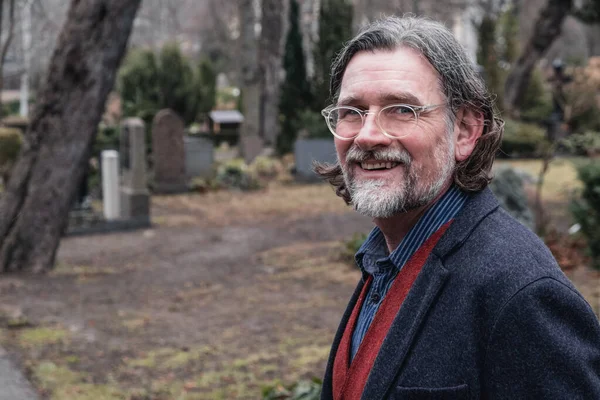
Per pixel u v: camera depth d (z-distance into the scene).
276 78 24.55
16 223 9.12
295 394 4.32
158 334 6.45
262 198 16.31
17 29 24.55
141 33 43.50
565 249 8.83
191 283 8.61
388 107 1.57
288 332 6.47
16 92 44.06
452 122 1.61
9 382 5.11
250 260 9.95
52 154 9.09
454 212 1.60
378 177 1.58
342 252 9.75
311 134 20.30
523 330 1.35
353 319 1.75
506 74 25.06
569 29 49.03
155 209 14.92
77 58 8.90
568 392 1.33
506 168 9.83
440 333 1.43
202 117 33.91
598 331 1.40
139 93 23.22
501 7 32.47
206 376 5.36
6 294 7.88
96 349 5.99
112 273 9.19
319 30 20.91
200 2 50.28
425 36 1.58
